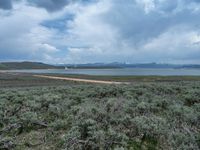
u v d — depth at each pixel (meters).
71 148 5.69
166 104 8.41
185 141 5.56
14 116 8.05
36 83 38.50
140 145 5.78
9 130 7.30
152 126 6.05
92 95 11.02
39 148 6.23
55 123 7.25
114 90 11.34
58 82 42.03
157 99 8.73
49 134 6.90
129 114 7.08
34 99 9.86
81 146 5.73
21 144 6.48
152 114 7.17
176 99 9.16
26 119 7.56
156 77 59.56
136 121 6.32
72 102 9.40
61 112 8.40
